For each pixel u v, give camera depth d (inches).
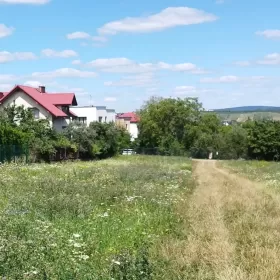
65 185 737.6
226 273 314.5
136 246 390.6
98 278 288.7
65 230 396.8
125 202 616.7
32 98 2384.4
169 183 914.1
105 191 707.4
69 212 510.0
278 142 2913.4
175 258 355.9
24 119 1921.8
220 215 545.0
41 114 2395.4
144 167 1413.6
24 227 375.9
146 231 446.0
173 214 541.0
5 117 1910.7
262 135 2957.7
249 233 438.9
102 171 1128.8
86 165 1518.2
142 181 924.6
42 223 393.4
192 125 3816.4
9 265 280.2
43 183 756.6
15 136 1582.2
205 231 443.2
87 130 2091.5
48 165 1396.4
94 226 441.4
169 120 3804.1
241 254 370.0
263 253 365.7
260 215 542.9
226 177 1267.2
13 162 1427.2
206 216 534.9
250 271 331.0
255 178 1210.0
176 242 401.7
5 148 1475.1
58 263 299.7
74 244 343.9
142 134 3841.0
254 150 2984.7
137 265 303.6
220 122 4020.7
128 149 3341.5
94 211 533.3
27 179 847.7
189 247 380.2
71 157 1966.0
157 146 3791.8
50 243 336.2
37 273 273.1
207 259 351.9
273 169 1574.8
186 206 615.5
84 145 2053.4
